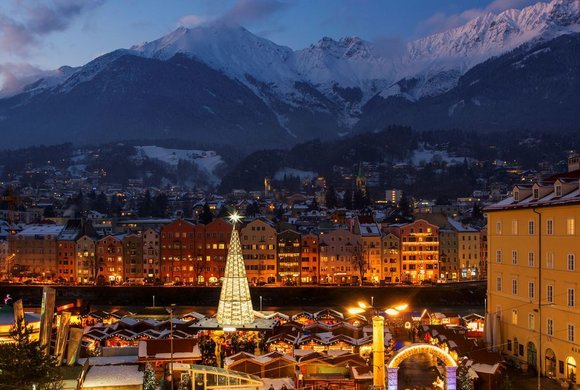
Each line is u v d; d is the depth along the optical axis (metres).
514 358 92.31
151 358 76.69
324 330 101.44
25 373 59.34
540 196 89.06
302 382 73.12
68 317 74.50
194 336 99.44
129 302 196.25
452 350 88.50
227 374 67.81
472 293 194.00
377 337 62.03
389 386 56.16
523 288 91.50
